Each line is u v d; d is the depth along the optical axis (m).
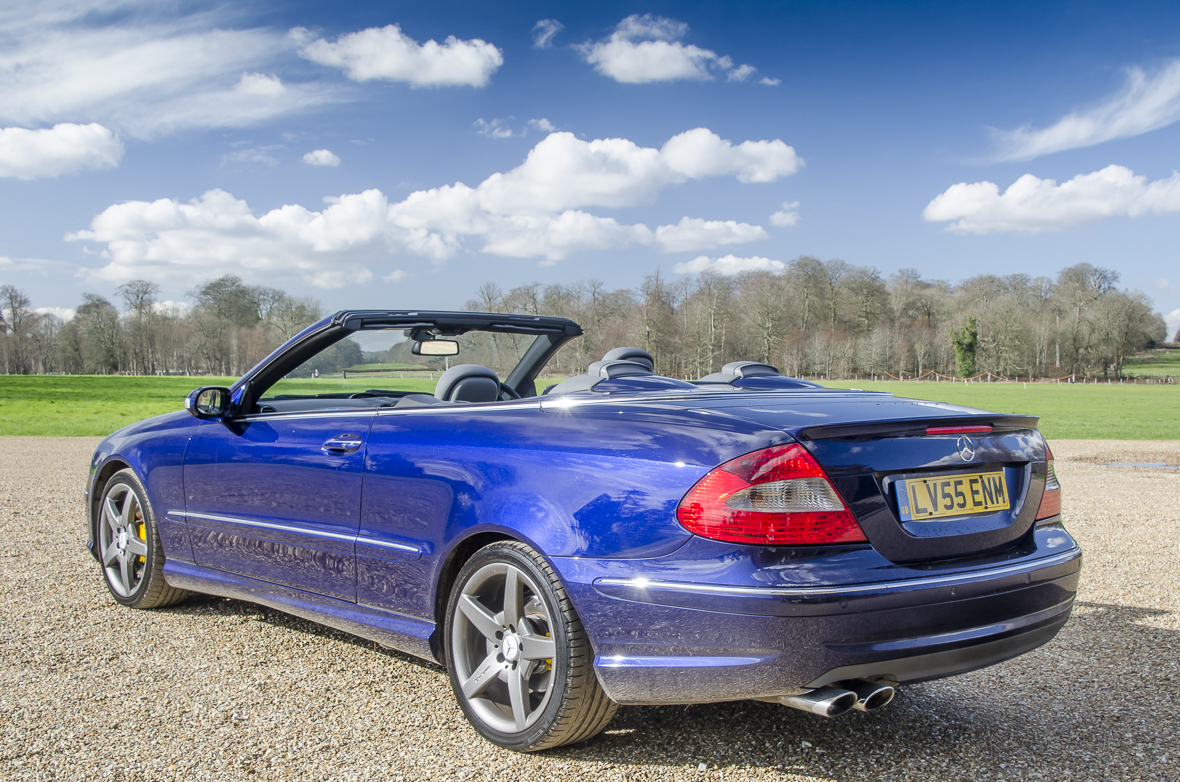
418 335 3.81
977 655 2.29
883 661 2.14
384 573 3.00
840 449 2.21
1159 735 2.75
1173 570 5.27
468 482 2.71
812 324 114.19
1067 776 2.45
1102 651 3.66
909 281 126.19
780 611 2.08
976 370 109.56
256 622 3.99
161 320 100.38
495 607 2.80
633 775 2.43
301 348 3.69
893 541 2.22
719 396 2.75
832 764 2.52
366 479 3.06
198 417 3.80
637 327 77.19
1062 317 110.69
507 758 2.54
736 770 2.47
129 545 4.22
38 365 99.81
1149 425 27.16
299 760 2.50
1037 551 2.51
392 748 2.60
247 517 3.58
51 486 9.51
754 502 2.14
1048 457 2.71
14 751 2.55
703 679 2.19
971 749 2.63
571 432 2.56
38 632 3.80
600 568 2.34
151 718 2.82
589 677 2.43
